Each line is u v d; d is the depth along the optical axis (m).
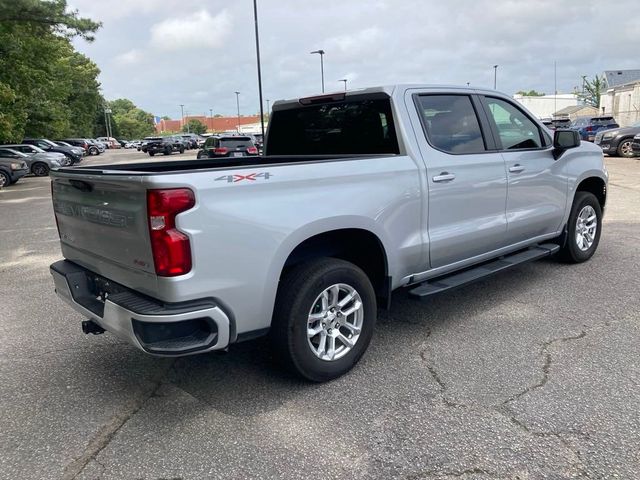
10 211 13.10
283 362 3.39
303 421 3.09
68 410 3.31
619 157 21.30
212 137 23.08
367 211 3.59
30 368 3.92
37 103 35.38
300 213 3.23
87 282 3.64
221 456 2.79
